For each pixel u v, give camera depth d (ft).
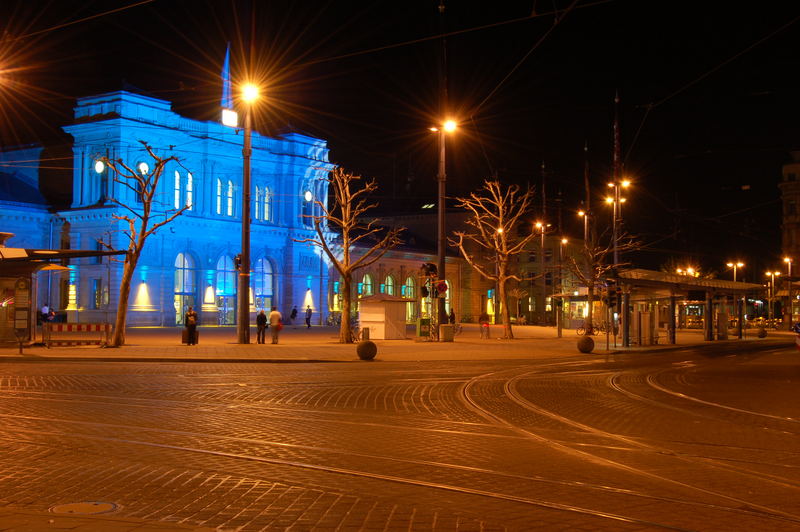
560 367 86.69
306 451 33.58
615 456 33.63
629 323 142.41
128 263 109.29
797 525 23.18
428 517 23.21
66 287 197.06
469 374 74.79
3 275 105.09
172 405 48.14
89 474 28.48
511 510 24.26
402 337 139.95
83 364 81.97
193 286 204.85
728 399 56.34
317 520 22.70
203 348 105.70
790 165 289.94
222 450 33.53
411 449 34.45
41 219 198.18
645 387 64.85
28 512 22.50
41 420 41.11
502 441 36.96
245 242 113.50
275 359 88.58
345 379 67.31
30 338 106.52
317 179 234.79
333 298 241.14
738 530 22.56
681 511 24.54
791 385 67.72
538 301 301.43
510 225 157.48
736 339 175.52
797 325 123.44
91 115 192.95
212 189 209.56
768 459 33.47
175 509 23.77
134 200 188.75
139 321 188.96
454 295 290.56
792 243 287.89
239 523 22.31
